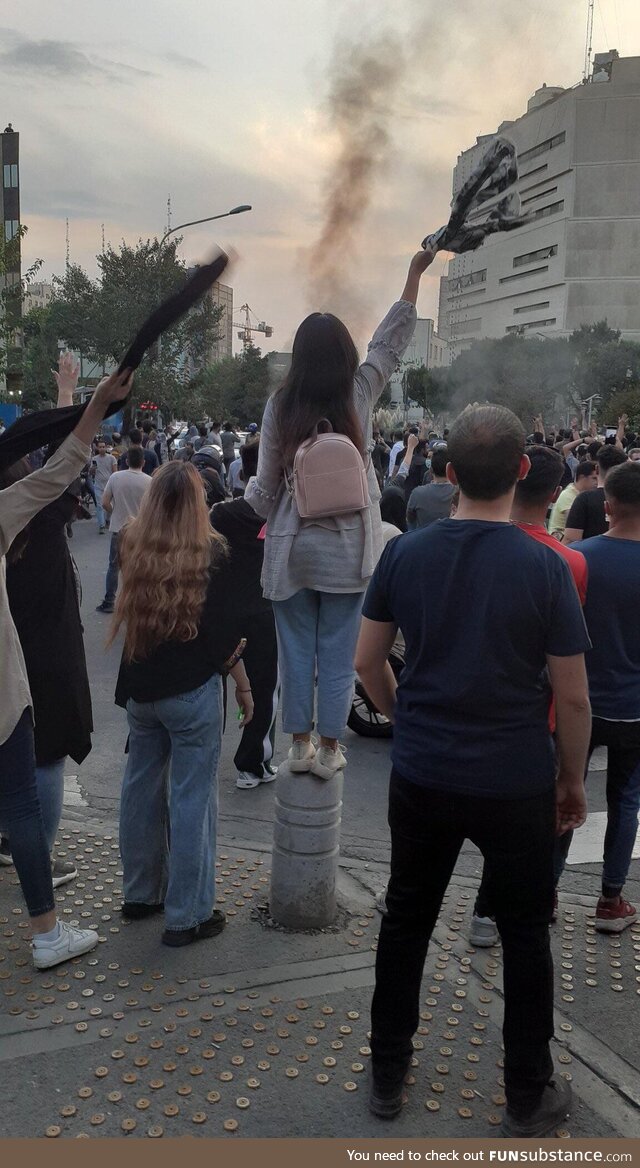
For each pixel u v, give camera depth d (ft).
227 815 16.71
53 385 124.06
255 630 17.07
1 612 10.12
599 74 279.28
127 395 9.84
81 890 13.14
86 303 111.96
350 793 18.25
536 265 296.10
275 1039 9.87
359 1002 10.57
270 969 11.18
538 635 7.75
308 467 10.26
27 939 11.75
